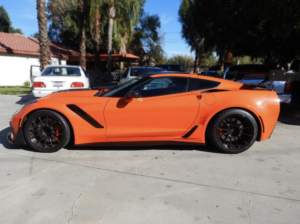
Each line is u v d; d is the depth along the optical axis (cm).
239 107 367
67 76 736
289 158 367
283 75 628
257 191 271
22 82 1828
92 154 380
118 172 317
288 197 259
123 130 371
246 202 250
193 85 384
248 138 376
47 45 1292
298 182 292
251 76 704
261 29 1084
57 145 377
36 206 241
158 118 370
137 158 365
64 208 238
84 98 378
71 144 425
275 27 889
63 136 374
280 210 237
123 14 2086
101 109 366
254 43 1211
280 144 431
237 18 1012
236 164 344
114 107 367
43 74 752
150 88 386
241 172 319
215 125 372
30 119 369
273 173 316
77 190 271
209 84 388
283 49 1234
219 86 389
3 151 389
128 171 320
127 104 367
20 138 378
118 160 356
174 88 384
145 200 252
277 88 639
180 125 374
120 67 3030
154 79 388
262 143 437
